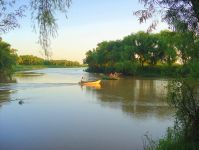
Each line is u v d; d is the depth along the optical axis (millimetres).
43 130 22281
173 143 10805
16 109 31094
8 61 67625
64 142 19406
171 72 11516
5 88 52812
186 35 9984
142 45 94438
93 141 19656
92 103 35812
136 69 92688
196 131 10086
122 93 46750
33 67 160000
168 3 9320
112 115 28188
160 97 41406
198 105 10414
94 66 125625
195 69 10430
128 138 20297
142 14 9562
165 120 25812
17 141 19469
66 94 45094
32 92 47156
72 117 27094
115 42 110500
